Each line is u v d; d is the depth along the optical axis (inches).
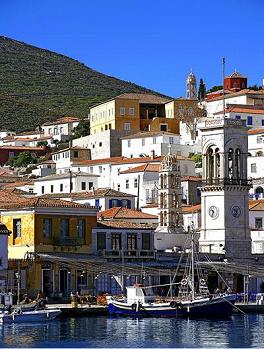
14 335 6643.7
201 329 7165.4
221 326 7372.1
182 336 6756.9
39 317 7391.7
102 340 6471.5
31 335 6648.6
